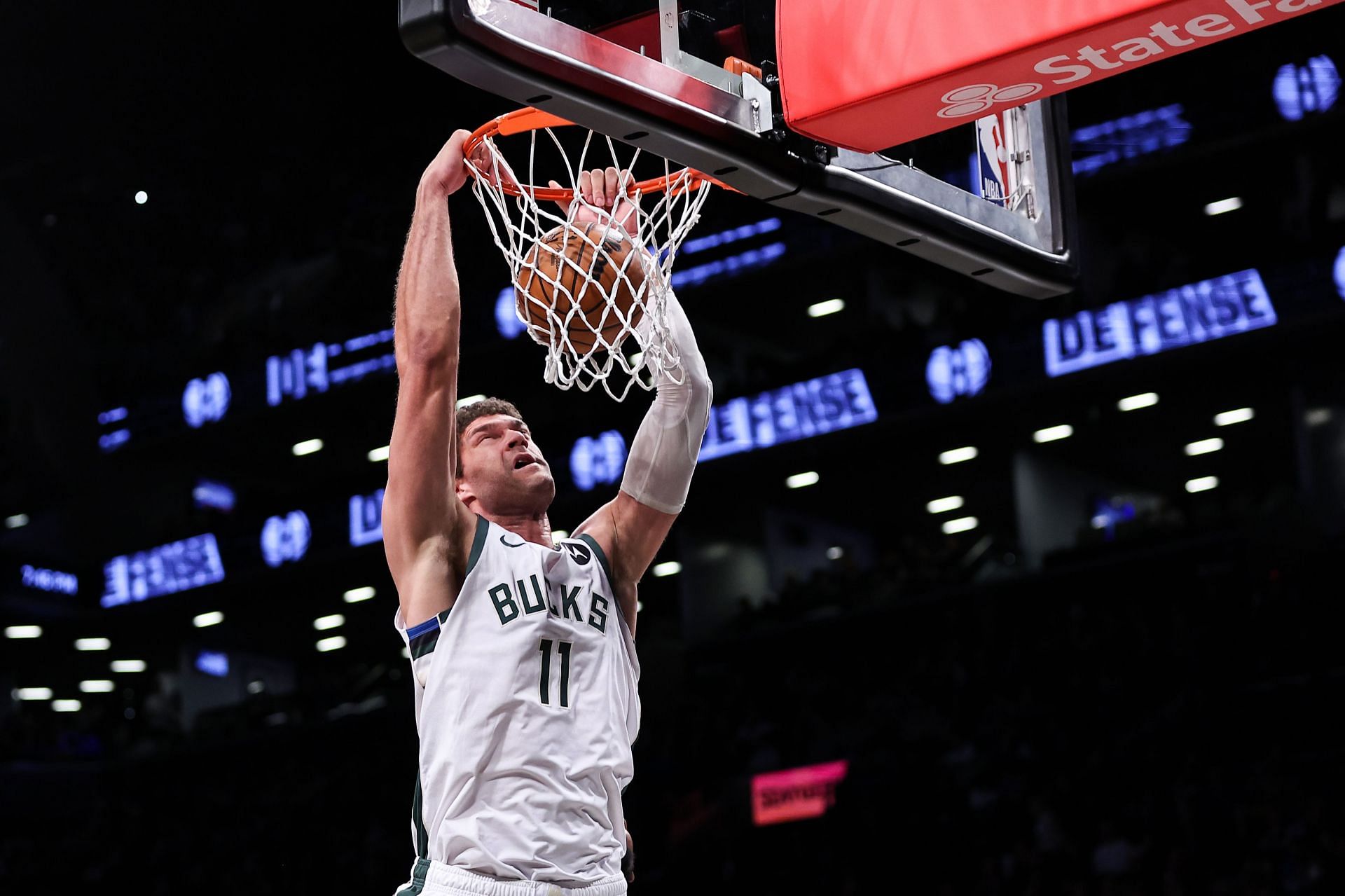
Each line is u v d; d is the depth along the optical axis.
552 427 21.12
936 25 2.85
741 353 21.66
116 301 22.62
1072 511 20.14
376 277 21.73
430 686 2.89
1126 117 17.52
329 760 21.16
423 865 2.84
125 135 18.55
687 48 3.03
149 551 23.77
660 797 17.45
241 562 23.22
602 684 2.98
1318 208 16.80
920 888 14.98
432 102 18.41
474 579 2.94
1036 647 16.84
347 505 22.77
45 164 19.58
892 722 16.94
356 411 22.33
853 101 2.93
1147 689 15.58
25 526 22.95
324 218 21.45
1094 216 18.03
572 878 2.79
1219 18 2.64
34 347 22.14
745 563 21.50
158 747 22.41
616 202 3.24
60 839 20.97
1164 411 18.55
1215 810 13.67
